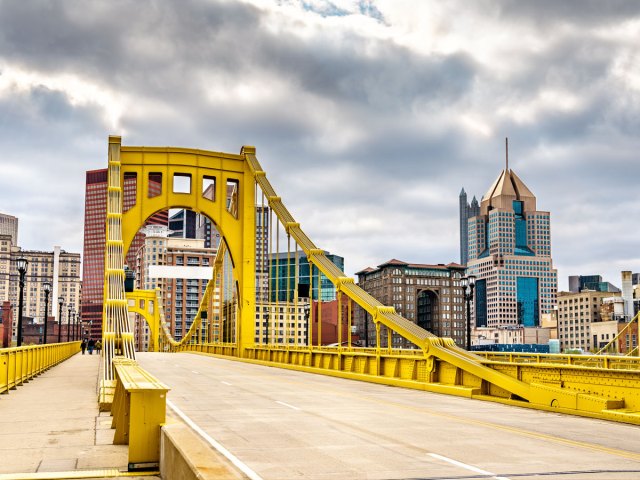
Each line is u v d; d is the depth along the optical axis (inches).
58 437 577.0
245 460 455.2
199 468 290.8
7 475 414.0
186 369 1718.8
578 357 946.7
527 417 753.6
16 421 682.8
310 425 642.2
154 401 430.3
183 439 367.6
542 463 454.0
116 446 531.5
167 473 383.6
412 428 628.4
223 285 2815.0
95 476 412.8
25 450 512.4
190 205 2251.5
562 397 808.3
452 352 1080.8
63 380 1300.4
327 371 1510.8
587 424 695.7
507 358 1103.0
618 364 863.1
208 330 3174.2
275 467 430.3
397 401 916.6
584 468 437.1
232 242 2287.2
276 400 904.9
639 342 1294.3
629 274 7623.0
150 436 427.2
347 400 916.6
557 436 598.5
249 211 2310.5
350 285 1534.2
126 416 543.5
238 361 2231.8
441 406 859.4
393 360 1259.8
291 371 1659.7
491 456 479.2
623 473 420.8
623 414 714.8
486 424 674.2
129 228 2171.5
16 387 1095.0
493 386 968.3
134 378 502.6
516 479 398.6
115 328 1334.9
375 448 508.4
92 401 896.3
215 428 619.2
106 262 1942.7
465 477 402.9
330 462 449.1
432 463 448.1
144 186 2209.6
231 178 2324.1
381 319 1325.0
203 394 994.7
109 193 2064.5
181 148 2256.4
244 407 811.4
